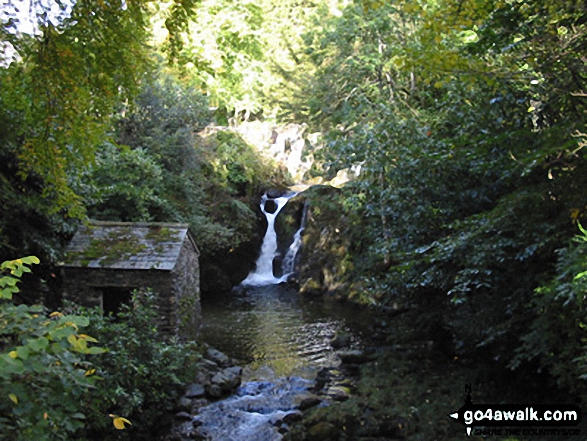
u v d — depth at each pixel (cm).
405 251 894
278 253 1973
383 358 1005
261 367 1027
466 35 961
